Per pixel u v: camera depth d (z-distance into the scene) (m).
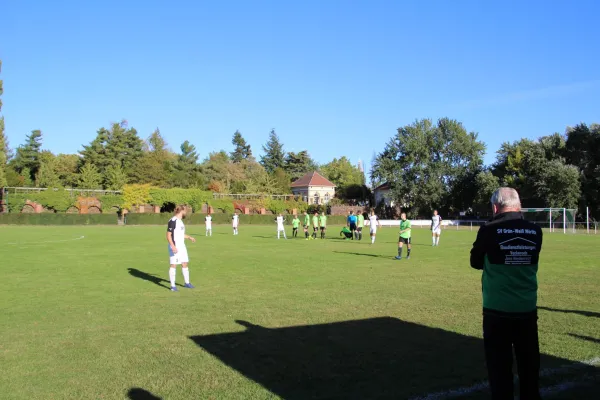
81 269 15.18
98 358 6.14
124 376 5.49
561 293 10.77
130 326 7.78
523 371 4.02
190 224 64.56
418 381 5.30
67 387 5.15
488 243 4.04
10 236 33.38
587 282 12.43
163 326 7.78
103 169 85.31
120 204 66.00
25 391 5.04
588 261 17.67
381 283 12.27
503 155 72.25
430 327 7.68
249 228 53.91
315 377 5.45
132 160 88.38
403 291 11.03
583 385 5.18
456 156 74.69
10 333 7.35
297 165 121.56
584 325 7.77
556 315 8.51
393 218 82.25
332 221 71.38
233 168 102.69
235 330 7.52
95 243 26.84
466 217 75.44
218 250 22.77
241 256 19.70
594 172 54.28
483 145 74.50
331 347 6.60
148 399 4.84
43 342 6.85
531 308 3.98
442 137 73.94
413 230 50.25
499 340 3.99
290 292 10.94
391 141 76.44
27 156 87.94
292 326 7.77
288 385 5.21
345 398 4.84
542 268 15.50
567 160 60.06
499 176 70.50
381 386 5.16
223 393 4.98
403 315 8.53
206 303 9.67
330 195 105.50
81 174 79.62
